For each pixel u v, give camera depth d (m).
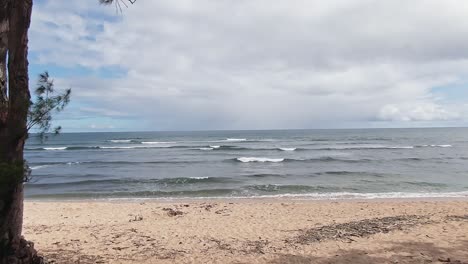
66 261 7.27
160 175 28.12
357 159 39.25
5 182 4.23
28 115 4.54
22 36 5.03
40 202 16.45
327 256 7.54
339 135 119.75
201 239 9.23
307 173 28.05
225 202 16.11
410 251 7.78
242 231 10.16
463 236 8.89
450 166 32.88
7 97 4.84
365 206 14.20
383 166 33.22
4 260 5.02
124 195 19.19
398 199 17.31
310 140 86.56
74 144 79.12
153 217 12.44
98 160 41.47
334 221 11.32
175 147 63.62
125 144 76.75
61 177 27.28
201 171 30.73
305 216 12.29
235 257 7.57
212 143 76.50
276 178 25.64
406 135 116.81
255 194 19.06
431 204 14.59
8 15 4.89
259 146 63.91
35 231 10.24
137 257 7.61
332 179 24.91
